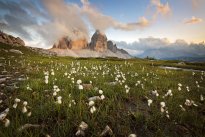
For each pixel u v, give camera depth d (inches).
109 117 206.1
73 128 180.2
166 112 229.5
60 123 183.3
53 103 231.8
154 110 242.8
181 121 217.2
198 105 298.4
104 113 211.9
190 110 263.7
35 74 552.4
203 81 636.1
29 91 307.6
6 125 160.9
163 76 727.1
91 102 207.5
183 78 698.8
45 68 788.6
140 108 256.2
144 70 929.5
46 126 179.5
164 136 181.6
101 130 179.3
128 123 200.4
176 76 770.8
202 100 328.8
